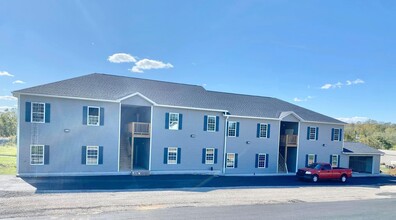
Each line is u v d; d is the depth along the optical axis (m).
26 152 20.52
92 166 22.42
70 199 13.78
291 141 30.62
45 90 21.39
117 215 11.48
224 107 28.66
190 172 26.06
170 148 25.30
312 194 18.89
